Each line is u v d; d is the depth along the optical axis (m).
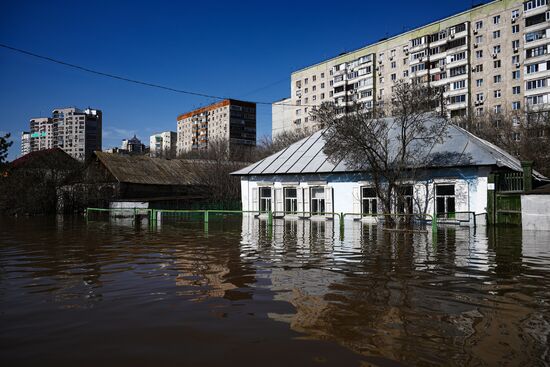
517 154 41.94
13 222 24.86
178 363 3.71
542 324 4.78
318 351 3.99
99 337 4.38
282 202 27.92
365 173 24.34
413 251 10.95
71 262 9.34
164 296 6.09
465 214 20.78
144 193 40.47
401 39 70.69
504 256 9.98
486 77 60.31
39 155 36.94
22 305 5.62
